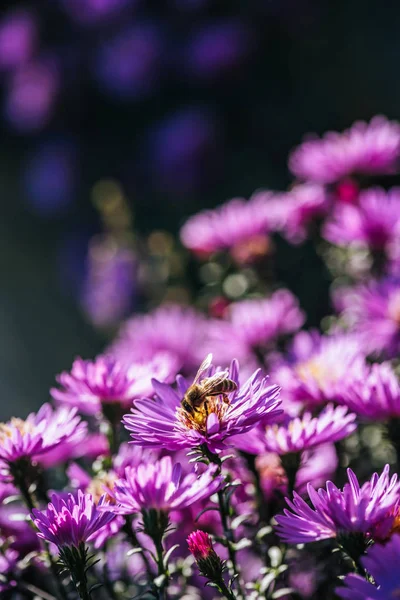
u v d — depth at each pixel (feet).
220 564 1.12
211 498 1.19
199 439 1.10
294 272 2.43
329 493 1.05
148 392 1.29
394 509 1.07
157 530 1.08
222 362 1.64
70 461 1.40
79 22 3.35
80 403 1.31
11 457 1.20
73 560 1.10
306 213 1.71
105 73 3.29
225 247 1.79
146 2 3.34
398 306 1.53
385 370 1.26
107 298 2.68
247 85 3.38
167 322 1.81
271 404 1.09
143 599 1.21
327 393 1.27
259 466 1.32
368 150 1.69
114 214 2.55
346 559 1.21
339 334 1.52
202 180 3.21
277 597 1.23
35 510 1.11
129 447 1.32
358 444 1.49
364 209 1.61
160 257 2.40
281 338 1.66
